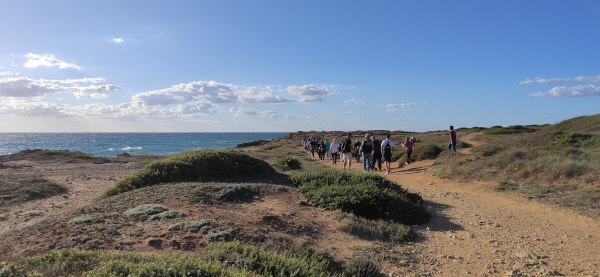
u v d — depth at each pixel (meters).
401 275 6.93
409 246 8.48
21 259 5.34
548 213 11.20
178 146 103.00
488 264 7.49
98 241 7.46
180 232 7.94
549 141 23.80
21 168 27.72
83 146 105.25
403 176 19.66
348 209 10.41
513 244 8.64
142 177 13.67
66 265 5.10
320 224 9.38
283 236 8.08
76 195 16.34
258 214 9.56
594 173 14.10
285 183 13.95
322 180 13.23
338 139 63.00
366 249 8.07
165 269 4.65
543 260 7.66
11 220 11.77
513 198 13.20
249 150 50.53
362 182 12.71
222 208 9.95
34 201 14.97
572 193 12.80
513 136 42.53
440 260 7.71
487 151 21.73
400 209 10.59
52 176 22.58
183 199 10.48
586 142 22.06
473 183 16.00
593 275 6.93
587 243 8.61
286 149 50.34
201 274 4.71
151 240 7.44
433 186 16.23
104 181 20.64
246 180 14.40
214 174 14.61
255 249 6.51
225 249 6.48
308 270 6.18
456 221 10.62
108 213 9.45
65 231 8.19
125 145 110.50
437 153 24.72
